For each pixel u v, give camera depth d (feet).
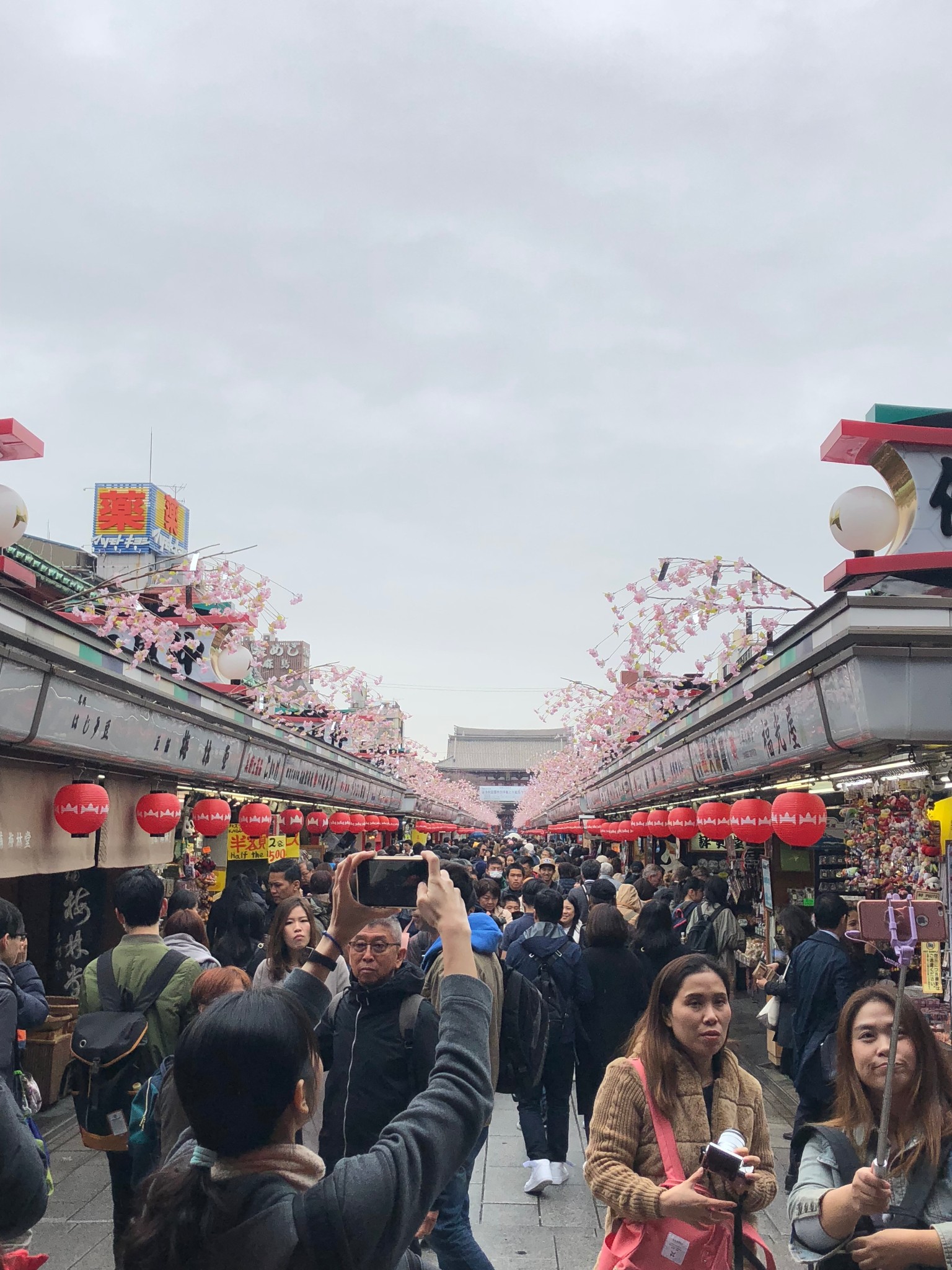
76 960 32.83
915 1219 8.70
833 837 40.73
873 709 19.61
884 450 21.79
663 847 72.69
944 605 19.75
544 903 22.16
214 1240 5.45
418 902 7.32
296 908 17.57
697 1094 10.16
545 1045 16.94
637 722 54.13
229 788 46.06
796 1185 9.21
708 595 32.12
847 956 19.72
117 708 27.02
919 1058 9.14
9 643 21.52
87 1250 17.30
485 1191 20.92
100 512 76.07
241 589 39.14
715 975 10.32
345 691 58.34
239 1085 5.75
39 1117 25.86
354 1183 5.60
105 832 30.37
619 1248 9.73
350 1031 12.74
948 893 20.48
